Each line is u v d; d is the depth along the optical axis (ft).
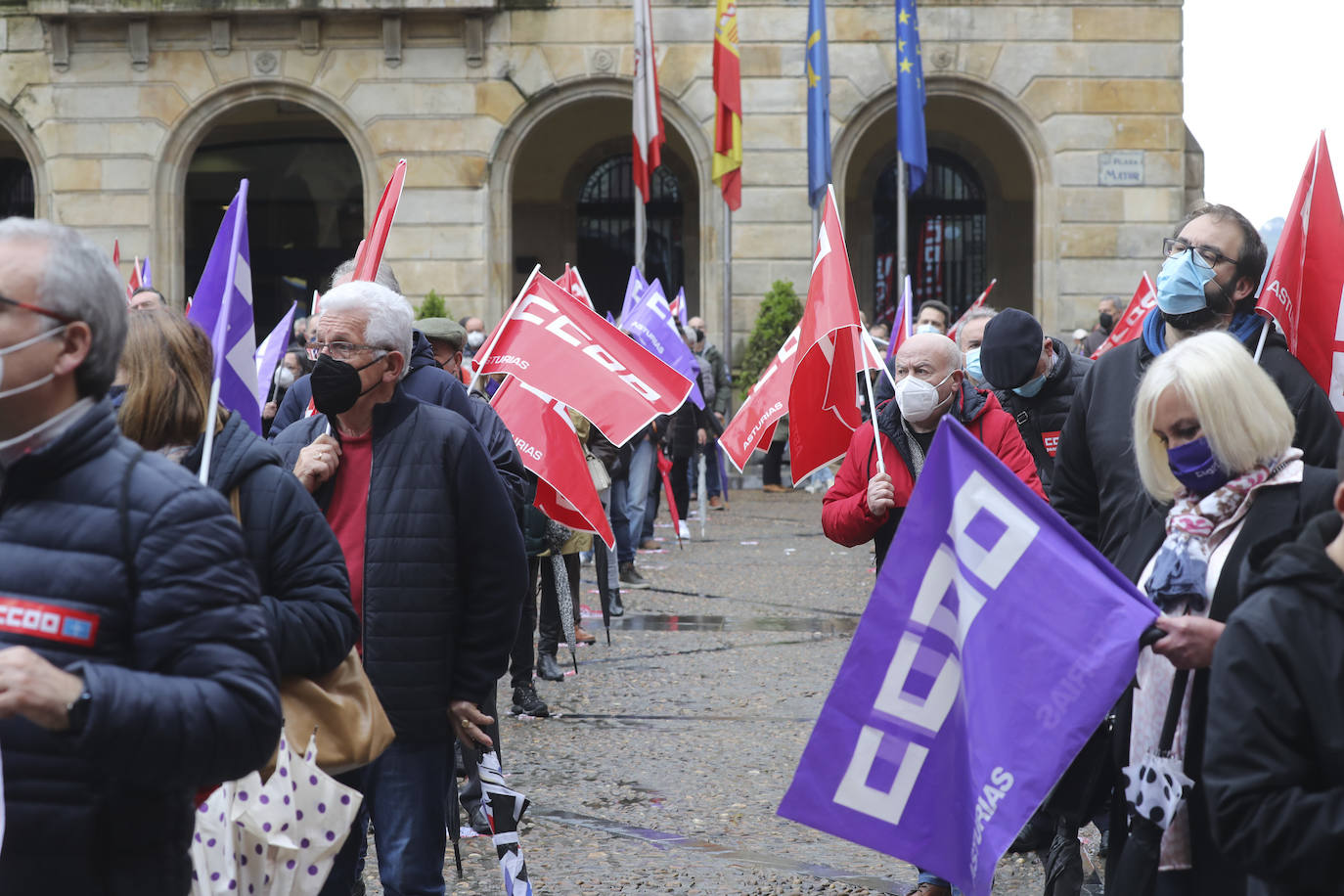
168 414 10.82
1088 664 10.83
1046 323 78.43
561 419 21.40
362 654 13.34
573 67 77.92
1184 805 10.46
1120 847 11.23
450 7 76.95
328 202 94.73
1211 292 13.24
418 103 78.13
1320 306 16.03
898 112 72.33
